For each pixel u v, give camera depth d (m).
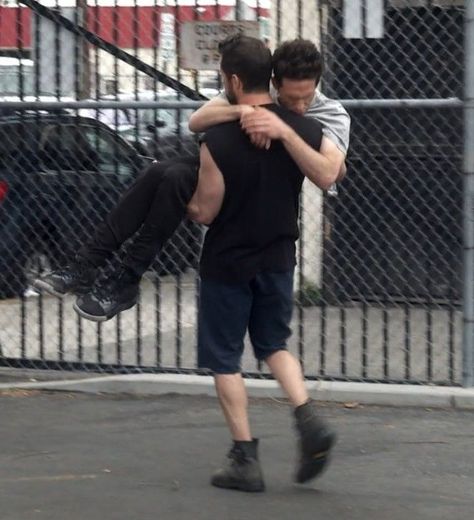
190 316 9.38
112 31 7.78
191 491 5.32
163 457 5.88
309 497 5.24
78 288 5.36
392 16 8.83
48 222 7.70
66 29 7.38
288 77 5.00
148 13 8.13
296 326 8.85
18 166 7.67
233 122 5.01
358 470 5.66
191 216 5.15
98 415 6.70
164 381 7.13
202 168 5.01
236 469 5.30
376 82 8.80
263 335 5.24
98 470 5.66
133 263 5.24
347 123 5.32
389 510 5.08
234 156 4.96
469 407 6.77
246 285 5.12
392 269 8.86
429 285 8.26
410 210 9.09
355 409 6.82
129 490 5.35
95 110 7.50
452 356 7.15
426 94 8.89
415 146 8.79
